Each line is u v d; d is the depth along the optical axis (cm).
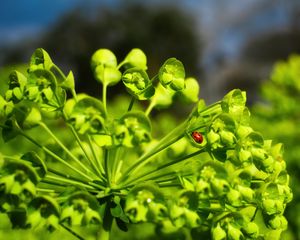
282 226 39
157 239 46
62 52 477
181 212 35
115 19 474
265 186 37
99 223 35
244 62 525
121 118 35
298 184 84
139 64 43
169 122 103
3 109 39
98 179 39
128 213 35
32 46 506
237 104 38
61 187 41
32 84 37
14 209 36
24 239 62
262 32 532
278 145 39
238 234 37
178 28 482
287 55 514
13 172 35
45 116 41
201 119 38
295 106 96
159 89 45
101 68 42
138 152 45
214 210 37
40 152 44
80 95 42
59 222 35
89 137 40
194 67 492
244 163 36
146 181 38
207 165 35
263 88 99
